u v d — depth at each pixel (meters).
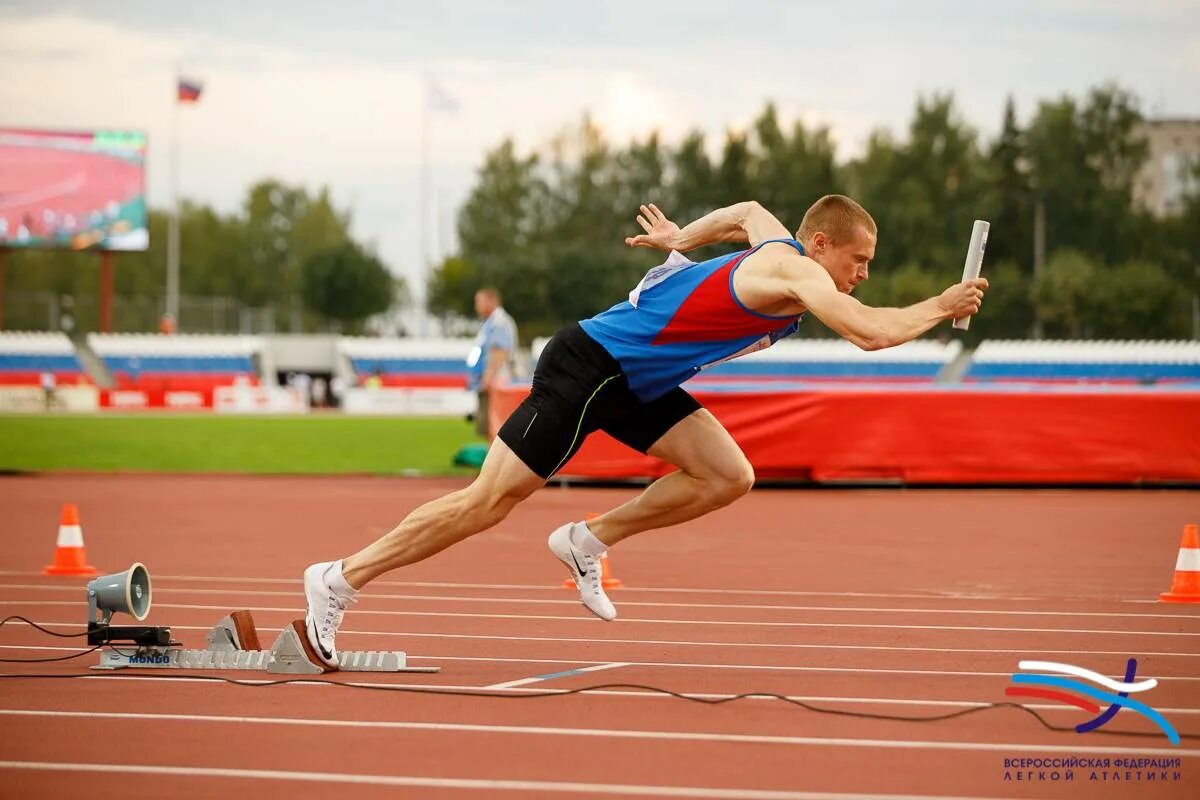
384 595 12.72
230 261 147.25
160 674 8.88
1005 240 107.12
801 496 24.95
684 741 7.11
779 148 112.88
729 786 6.29
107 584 9.02
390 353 95.25
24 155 79.31
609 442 25.98
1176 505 23.53
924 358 85.75
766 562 15.59
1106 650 9.99
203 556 16.09
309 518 20.94
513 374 28.22
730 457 9.05
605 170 119.06
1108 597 12.95
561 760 6.73
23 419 61.41
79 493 25.75
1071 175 106.56
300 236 148.12
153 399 78.69
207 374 91.19
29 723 7.52
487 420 26.69
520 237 120.88
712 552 16.56
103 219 80.31
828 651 9.86
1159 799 6.19
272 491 26.44
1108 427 26.66
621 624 11.12
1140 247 106.06
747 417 26.16
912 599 12.72
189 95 96.12
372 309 122.00
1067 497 25.06
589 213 119.50
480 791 6.20
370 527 19.59
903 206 106.88
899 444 26.36
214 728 7.40
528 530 18.72
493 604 12.16
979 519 20.91
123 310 97.69
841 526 19.77
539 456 8.66
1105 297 99.44
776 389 26.53
